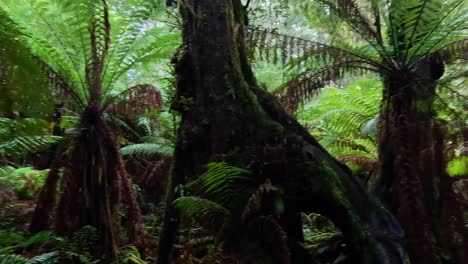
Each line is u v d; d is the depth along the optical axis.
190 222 2.54
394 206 2.78
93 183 3.16
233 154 2.44
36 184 4.36
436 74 3.25
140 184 4.95
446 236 2.67
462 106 2.97
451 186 2.74
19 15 3.54
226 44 2.65
